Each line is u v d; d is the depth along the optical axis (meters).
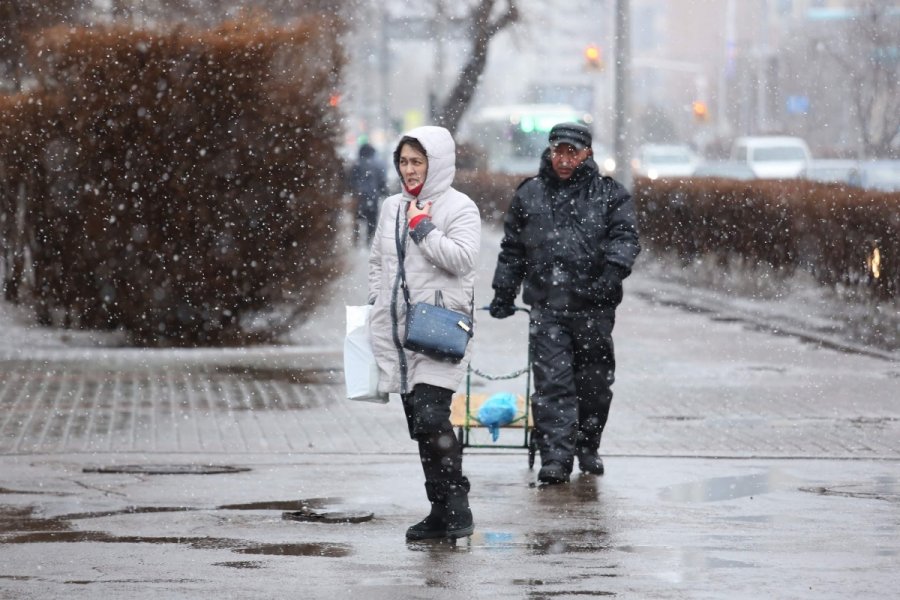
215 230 52.56
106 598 20.42
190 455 33.62
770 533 25.12
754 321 64.88
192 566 22.39
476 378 46.28
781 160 136.38
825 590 20.94
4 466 32.09
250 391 43.56
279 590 20.84
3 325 54.44
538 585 21.19
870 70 137.62
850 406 41.88
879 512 27.17
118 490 29.30
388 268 24.56
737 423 38.84
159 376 46.41
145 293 52.88
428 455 24.34
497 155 181.50
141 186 52.28
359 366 24.61
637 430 37.72
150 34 51.78
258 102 51.88
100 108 51.88
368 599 20.33
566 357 30.72
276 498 28.47
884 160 131.00
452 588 20.98
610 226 30.73
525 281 31.39
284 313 54.16
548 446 30.39
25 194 53.34
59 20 69.44
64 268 53.44
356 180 100.62
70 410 39.91
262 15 55.38
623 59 89.50
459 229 24.38
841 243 62.44
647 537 24.73
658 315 67.94
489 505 27.78
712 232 76.94
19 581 21.42
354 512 26.78
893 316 58.41
